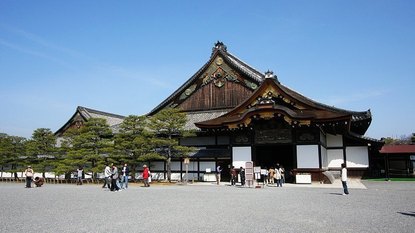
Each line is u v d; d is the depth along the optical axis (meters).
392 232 11.35
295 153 36.31
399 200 20.14
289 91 39.03
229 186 33.12
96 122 44.78
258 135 38.31
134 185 36.78
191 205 18.53
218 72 47.75
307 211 16.03
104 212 16.36
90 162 44.56
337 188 29.05
